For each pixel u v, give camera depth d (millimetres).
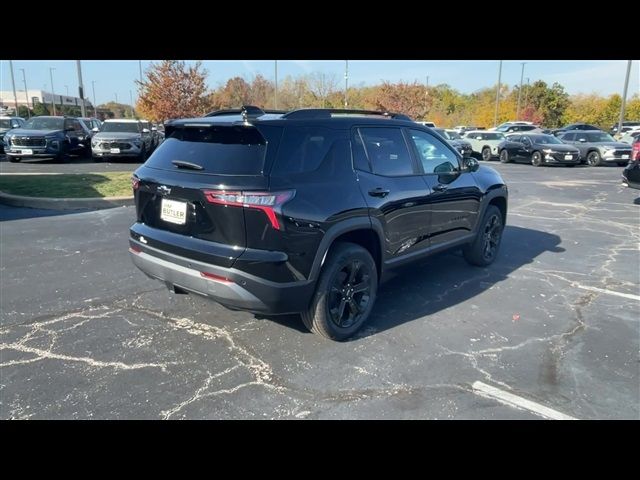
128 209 9297
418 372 3447
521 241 7402
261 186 3238
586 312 4609
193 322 4188
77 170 15492
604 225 8641
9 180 12156
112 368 3410
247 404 3027
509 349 3828
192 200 3434
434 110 57875
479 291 5152
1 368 3379
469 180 5398
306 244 3443
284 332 4035
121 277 5285
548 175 17422
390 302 4797
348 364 3539
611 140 22062
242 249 3277
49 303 4543
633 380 3391
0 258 5938
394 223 4254
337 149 3824
